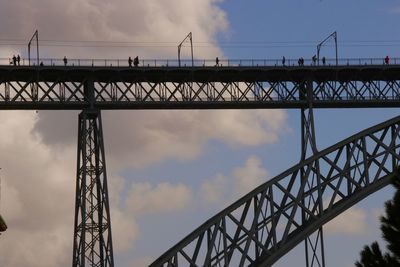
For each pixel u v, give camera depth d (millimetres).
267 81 160875
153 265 149125
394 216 115312
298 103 160375
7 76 154375
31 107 155500
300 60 159875
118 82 157750
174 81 158875
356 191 157875
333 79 161625
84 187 153250
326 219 156750
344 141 157250
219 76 159250
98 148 156250
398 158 158625
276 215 155875
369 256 117938
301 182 156875
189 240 150625
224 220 152625
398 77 162875
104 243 154125
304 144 160625
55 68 154250
